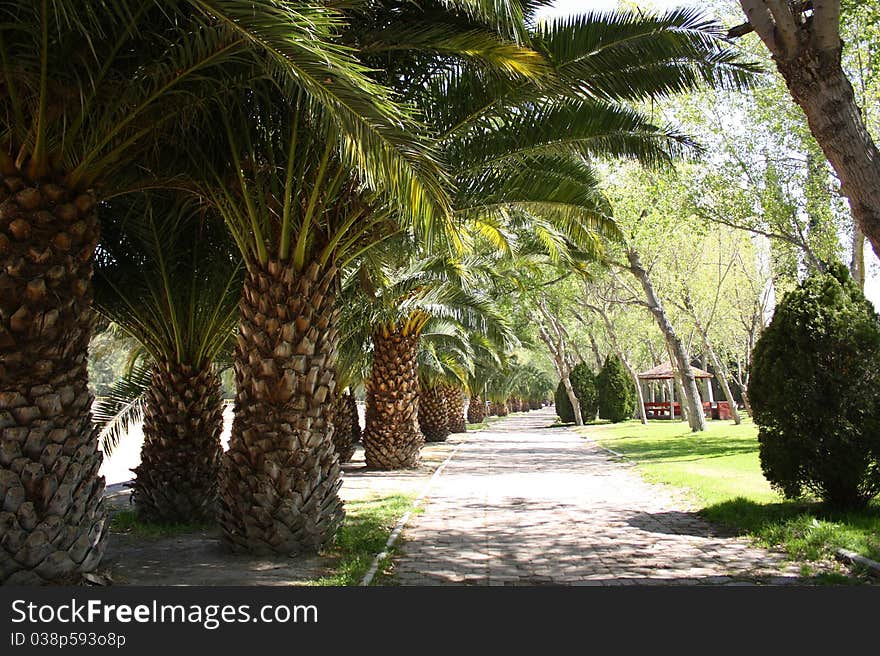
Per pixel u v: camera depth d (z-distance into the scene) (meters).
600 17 6.29
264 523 6.73
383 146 3.61
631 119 7.22
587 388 43.09
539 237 11.10
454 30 5.52
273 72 4.88
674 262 29.92
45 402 4.82
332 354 7.21
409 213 4.04
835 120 5.17
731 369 50.69
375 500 11.06
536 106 7.08
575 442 26.06
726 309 34.75
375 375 16.95
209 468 8.89
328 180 6.86
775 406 8.30
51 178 4.88
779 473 8.36
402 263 10.62
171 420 8.73
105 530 5.39
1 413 4.72
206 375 8.99
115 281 8.29
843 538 6.74
